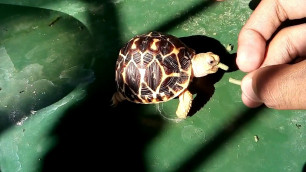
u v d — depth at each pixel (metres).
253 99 0.15
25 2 0.24
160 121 0.18
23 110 0.19
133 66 0.18
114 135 0.18
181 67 0.18
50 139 0.18
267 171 0.16
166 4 0.23
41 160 0.17
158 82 0.18
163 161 0.17
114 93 0.19
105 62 0.21
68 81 0.20
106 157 0.17
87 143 0.18
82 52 0.21
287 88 0.13
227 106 0.19
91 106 0.19
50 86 0.20
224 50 0.21
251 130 0.18
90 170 0.17
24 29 0.22
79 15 0.23
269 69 0.14
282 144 0.17
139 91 0.18
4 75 0.20
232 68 0.20
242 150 0.17
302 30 0.17
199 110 0.19
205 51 0.21
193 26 0.22
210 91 0.19
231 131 0.18
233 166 0.17
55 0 0.24
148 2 0.23
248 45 0.17
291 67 0.13
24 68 0.21
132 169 0.17
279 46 0.17
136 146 0.18
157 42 0.18
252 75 0.14
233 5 0.23
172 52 0.18
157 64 0.17
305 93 0.12
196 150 0.17
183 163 0.17
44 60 0.21
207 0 0.23
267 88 0.13
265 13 0.17
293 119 0.18
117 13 0.23
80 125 0.18
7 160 0.17
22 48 0.22
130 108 0.19
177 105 0.19
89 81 0.20
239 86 0.19
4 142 0.18
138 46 0.18
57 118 0.19
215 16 0.22
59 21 0.23
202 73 0.18
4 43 0.22
